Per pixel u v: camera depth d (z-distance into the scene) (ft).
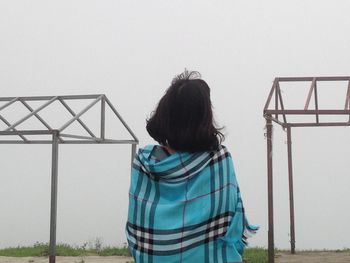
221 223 7.61
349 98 32.94
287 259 40.06
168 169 7.66
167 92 7.98
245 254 41.52
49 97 39.65
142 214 7.77
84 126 37.45
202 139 7.68
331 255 42.75
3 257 44.24
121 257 44.62
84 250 48.98
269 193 32.83
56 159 33.09
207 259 7.52
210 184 7.68
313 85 35.94
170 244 7.54
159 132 7.89
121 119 41.22
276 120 38.60
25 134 33.47
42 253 46.03
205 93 7.88
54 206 32.50
